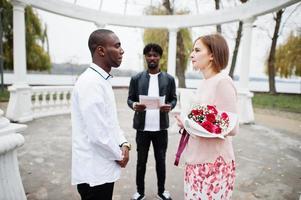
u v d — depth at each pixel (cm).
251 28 705
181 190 291
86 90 138
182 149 177
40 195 266
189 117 156
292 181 322
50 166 352
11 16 1229
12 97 632
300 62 1509
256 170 361
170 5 1238
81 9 769
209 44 157
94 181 148
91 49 152
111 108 152
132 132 589
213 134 144
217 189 161
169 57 916
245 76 724
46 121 671
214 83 154
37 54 1398
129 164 375
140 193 262
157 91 257
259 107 1259
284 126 727
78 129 150
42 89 727
